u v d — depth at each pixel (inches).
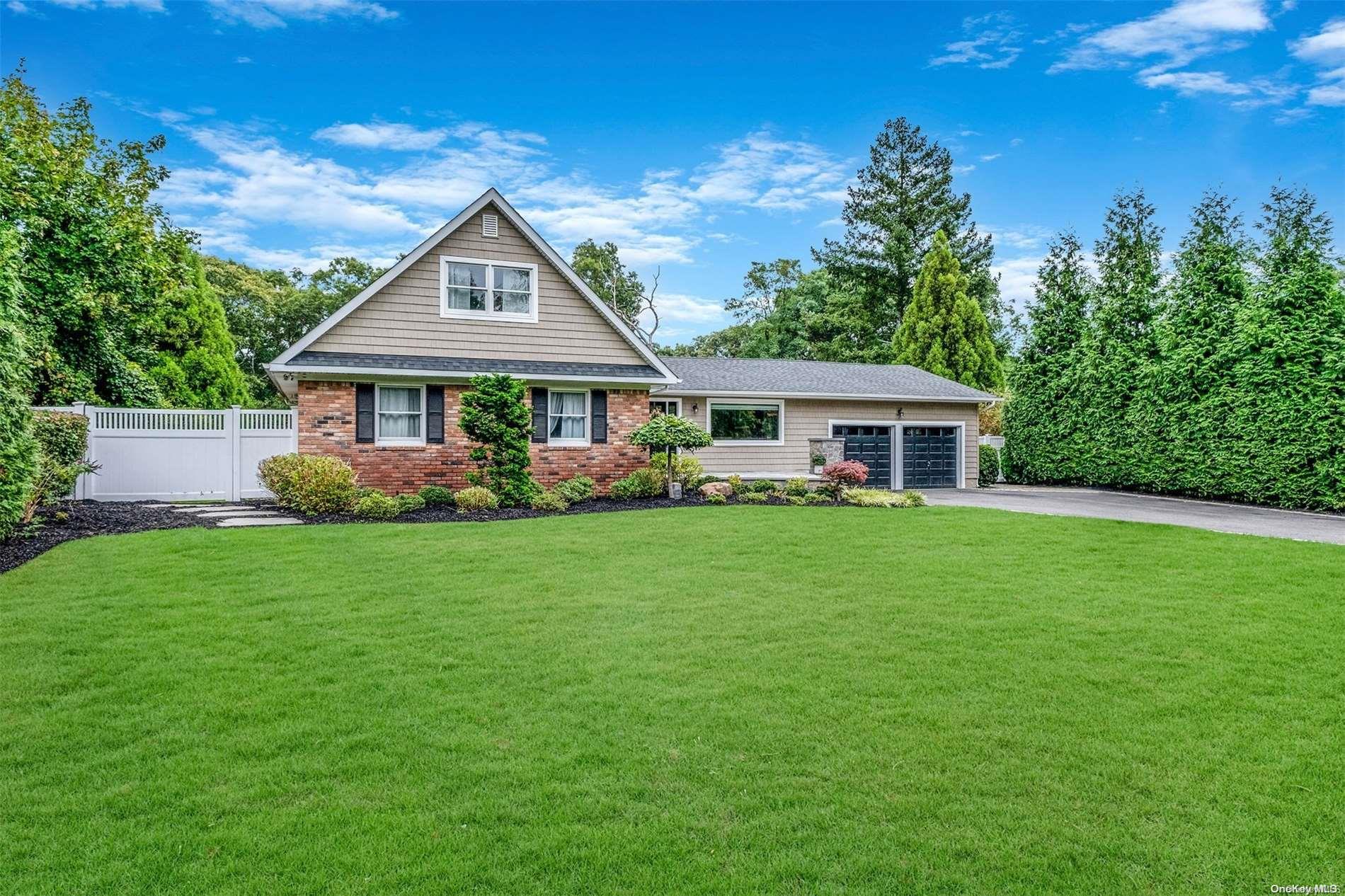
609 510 597.6
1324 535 529.0
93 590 314.5
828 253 1776.6
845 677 224.8
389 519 532.7
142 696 205.3
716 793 156.2
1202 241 978.7
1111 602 316.5
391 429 659.4
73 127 800.9
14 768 164.2
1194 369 829.8
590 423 716.7
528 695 209.3
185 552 391.9
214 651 243.0
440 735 182.9
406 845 136.6
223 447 674.2
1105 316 980.6
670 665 234.2
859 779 162.4
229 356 1234.0
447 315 676.1
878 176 1755.7
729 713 196.9
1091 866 132.6
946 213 1720.0
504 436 609.3
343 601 305.4
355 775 162.6
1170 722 194.1
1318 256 756.0
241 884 125.0
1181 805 153.3
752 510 597.9
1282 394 728.3
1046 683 221.5
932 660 241.3
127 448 648.4
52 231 756.0
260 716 193.3
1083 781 162.9
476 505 579.5
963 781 162.2
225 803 150.4
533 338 703.1
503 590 326.6
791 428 896.3
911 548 436.8
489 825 143.4
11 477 372.2
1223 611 302.7
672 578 353.1
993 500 804.6
